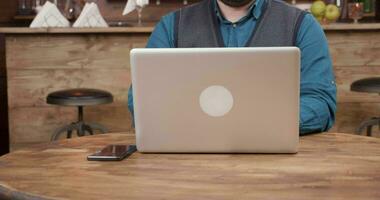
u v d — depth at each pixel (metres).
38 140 3.38
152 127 1.33
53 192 1.07
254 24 1.85
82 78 3.31
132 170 1.23
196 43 1.88
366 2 4.45
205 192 1.06
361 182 1.12
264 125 1.29
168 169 1.23
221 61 1.24
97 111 3.35
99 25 3.43
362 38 3.23
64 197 1.04
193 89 1.27
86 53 3.28
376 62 3.25
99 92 3.05
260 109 1.27
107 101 3.06
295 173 1.18
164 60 1.26
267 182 1.12
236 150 1.33
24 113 3.35
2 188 1.11
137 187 1.10
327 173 1.18
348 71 3.26
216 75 1.25
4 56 4.21
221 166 1.24
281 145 1.31
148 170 1.22
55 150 1.45
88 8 3.42
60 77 3.31
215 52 1.24
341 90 3.29
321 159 1.30
